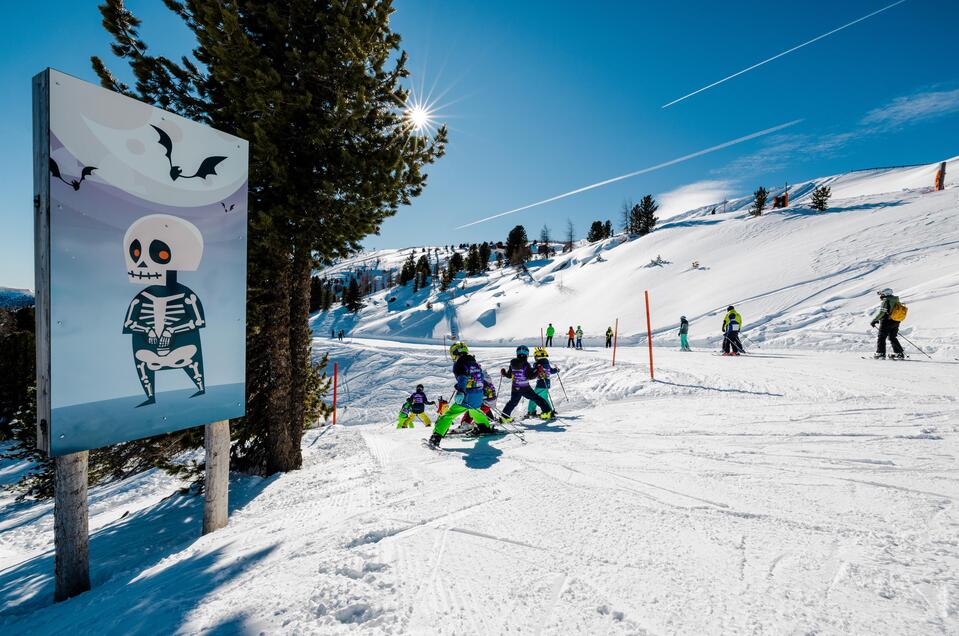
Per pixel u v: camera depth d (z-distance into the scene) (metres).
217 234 3.96
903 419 4.86
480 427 6.34
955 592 1.68
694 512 2.73
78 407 3.05
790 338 17.19
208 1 4.98
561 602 1.81
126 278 3.31
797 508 2.69
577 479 3.62
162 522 5.23
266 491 5.38
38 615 2.76
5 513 9.58
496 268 87.31
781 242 34.66
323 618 1.79
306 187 6.20
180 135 3.66
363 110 5.97
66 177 2.94
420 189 7.21
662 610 1.70
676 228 50.28
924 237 25.28
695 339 22.48
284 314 6.51
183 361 3.72
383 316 68.69
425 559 2.25
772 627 1.55
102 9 5.49
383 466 5.04
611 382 11.45
